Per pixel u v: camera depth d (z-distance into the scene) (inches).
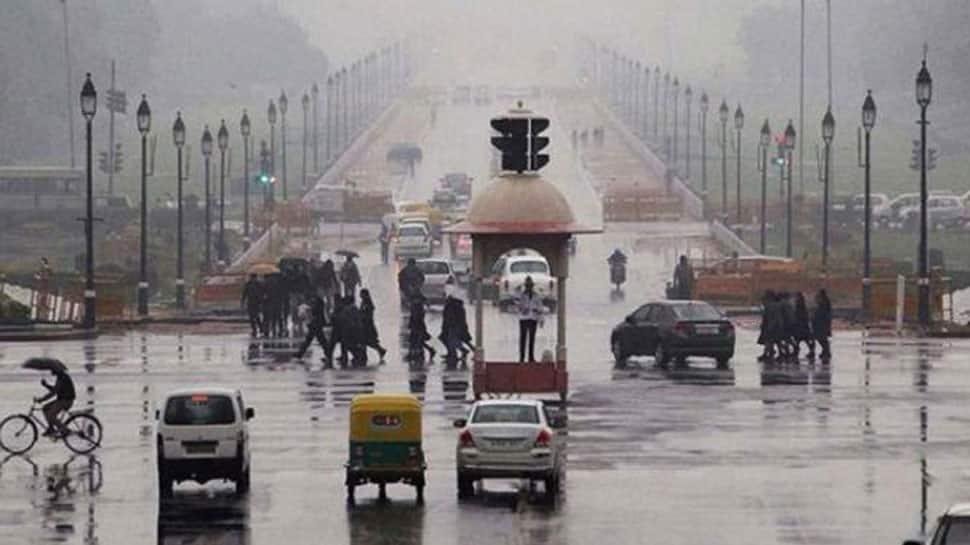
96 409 6200.8
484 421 4685.0
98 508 4549.7
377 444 4606.3
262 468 5108.3
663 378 7135.8
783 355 7819.9
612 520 4370.1
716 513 4448.8
